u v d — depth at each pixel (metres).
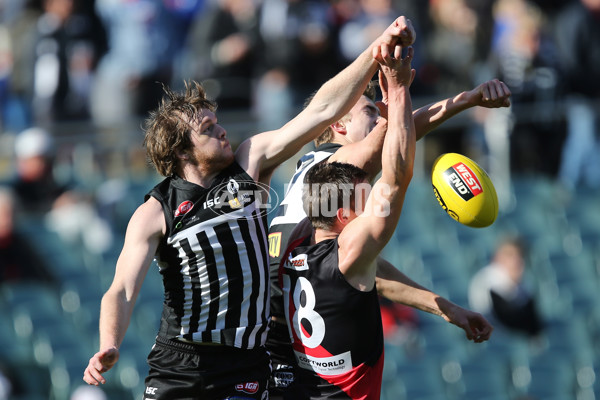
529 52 33.16
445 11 37.66
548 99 33.00
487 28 37.91
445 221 32.72
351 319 12.66
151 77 33.78
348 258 12.41
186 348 12.85
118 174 30.44
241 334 12.78
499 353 30.14
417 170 32.62
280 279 13.45
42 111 32.44
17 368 27.02
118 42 34.06
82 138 30.06
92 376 11.63
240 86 32.50
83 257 29.30
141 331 28.41
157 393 12.93
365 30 34.69
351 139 14.46
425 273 31.58
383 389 28.38
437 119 13.19
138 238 12.61
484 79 35.84
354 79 12.74
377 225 12.15
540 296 32.62
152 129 13.02
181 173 13.02
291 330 13.19
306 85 33.06
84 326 28.31
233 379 12.82
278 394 13.83
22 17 33.69
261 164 13.13
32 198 29.23
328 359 12.82
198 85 13.23
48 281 28.62
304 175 14.20
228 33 33.16
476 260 32.34
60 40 32.94
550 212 33.41
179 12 35.16
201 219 12.71
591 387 31.19
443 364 29.30
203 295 12.73
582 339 32.22
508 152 32.84
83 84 33.34
